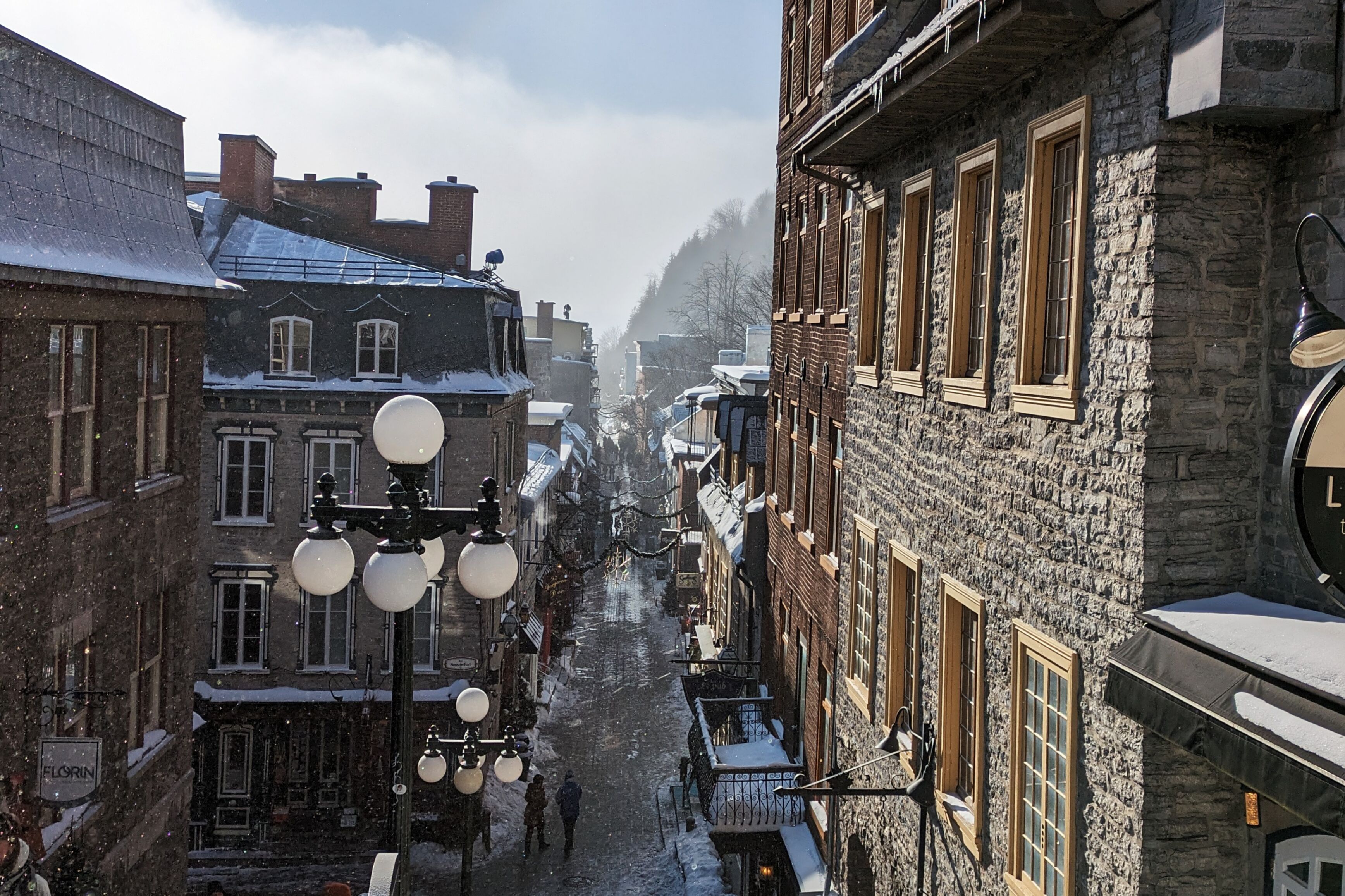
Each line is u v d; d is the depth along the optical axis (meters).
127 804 12.91
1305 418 5.08
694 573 44.69
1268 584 6.11
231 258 24.00
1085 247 6.96
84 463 12.08
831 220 15.39
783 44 20.41
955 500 9.38
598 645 39.78
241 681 22.30
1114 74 6.64
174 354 14.40
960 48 7.40
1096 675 6.69
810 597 16.81
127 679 12.96
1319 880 5.57
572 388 84.12
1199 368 6.17
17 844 8.84
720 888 18.03
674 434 60.50
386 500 22.53
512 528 27.72
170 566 14.23
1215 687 5.29
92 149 12.55
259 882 20.45
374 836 22.08
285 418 22.42
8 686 10.02
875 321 13.03
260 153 26.41
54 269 10.41
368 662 22.34
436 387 22.86
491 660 23.70
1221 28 5.63
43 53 11.36
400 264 24.67
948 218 9.86
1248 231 6.19
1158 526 6.17
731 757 18.88
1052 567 7.36
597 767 26.34
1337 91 5.65
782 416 20.38
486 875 20.23
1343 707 4.57
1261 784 4.80
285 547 22.39
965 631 9.46
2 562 9.92
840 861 13.77
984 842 8.52
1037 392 7.55
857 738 12.93
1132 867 6.16
